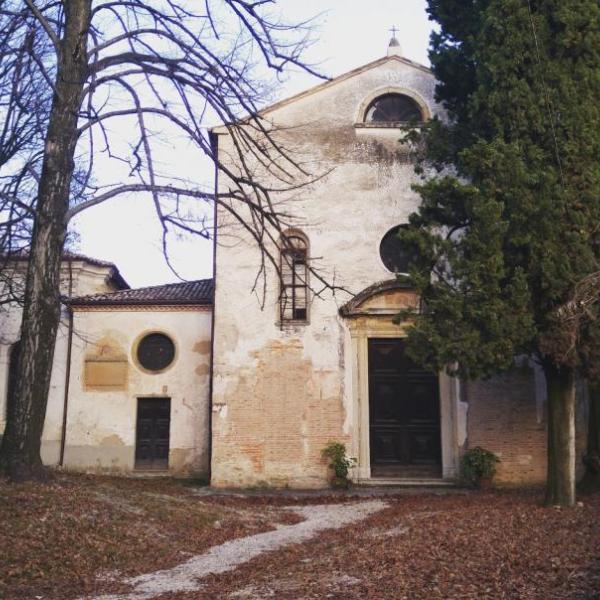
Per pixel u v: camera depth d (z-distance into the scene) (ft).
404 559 30.99
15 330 76.07
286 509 52.60
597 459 53.11
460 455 65.62
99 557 33.63
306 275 68.69
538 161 48.73
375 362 68.74
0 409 74.79
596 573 26.71
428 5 62.18
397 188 69.77
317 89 71.41
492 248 47.19
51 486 42.09
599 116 48.96
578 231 46.39
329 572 30.09
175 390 74.08
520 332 46.39
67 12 45.85
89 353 74.64
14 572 30.04
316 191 69.72
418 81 72.02
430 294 50.93
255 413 66.64
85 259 80.89
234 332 67.92
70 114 45.06
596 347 44.52
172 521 42.27
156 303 75.20
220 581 30.19
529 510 43.50
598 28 50.08
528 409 65.51
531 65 50.75
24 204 43.27
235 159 69.97
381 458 67.62
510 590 25.16
